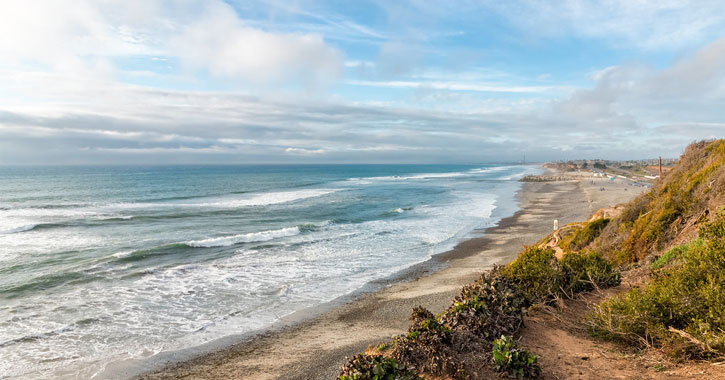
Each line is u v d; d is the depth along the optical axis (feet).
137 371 32.09
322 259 69.41
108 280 56.59
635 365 16.52
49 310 45.01
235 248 77.66
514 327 20.75
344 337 37.42
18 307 45.83
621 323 19.06
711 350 15.15
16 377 31.14
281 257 70.64
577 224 64.64
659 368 15.90
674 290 18.60
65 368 32.53
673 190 45.68
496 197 187.52
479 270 61.26
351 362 15.88
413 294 50.06
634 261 41.11
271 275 59.62
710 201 37.52
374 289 53.26
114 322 41.81
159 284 54.95
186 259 68.90
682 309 17.79
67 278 57.11
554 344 19.54
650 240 40.83
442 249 77.36
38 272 59.98
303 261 67.97
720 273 17.79
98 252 74.02
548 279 26.84
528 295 24.93
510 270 28.30
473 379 15.90
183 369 32.22
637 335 18.54
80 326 40.70
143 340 37.63
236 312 44.93
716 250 18.78
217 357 34.19
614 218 55.42
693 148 52.60
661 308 18.63
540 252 28.91
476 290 23.62
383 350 21.26
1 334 38.55
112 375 31.50
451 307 21.71
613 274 29.14
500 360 16.17
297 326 40.93
